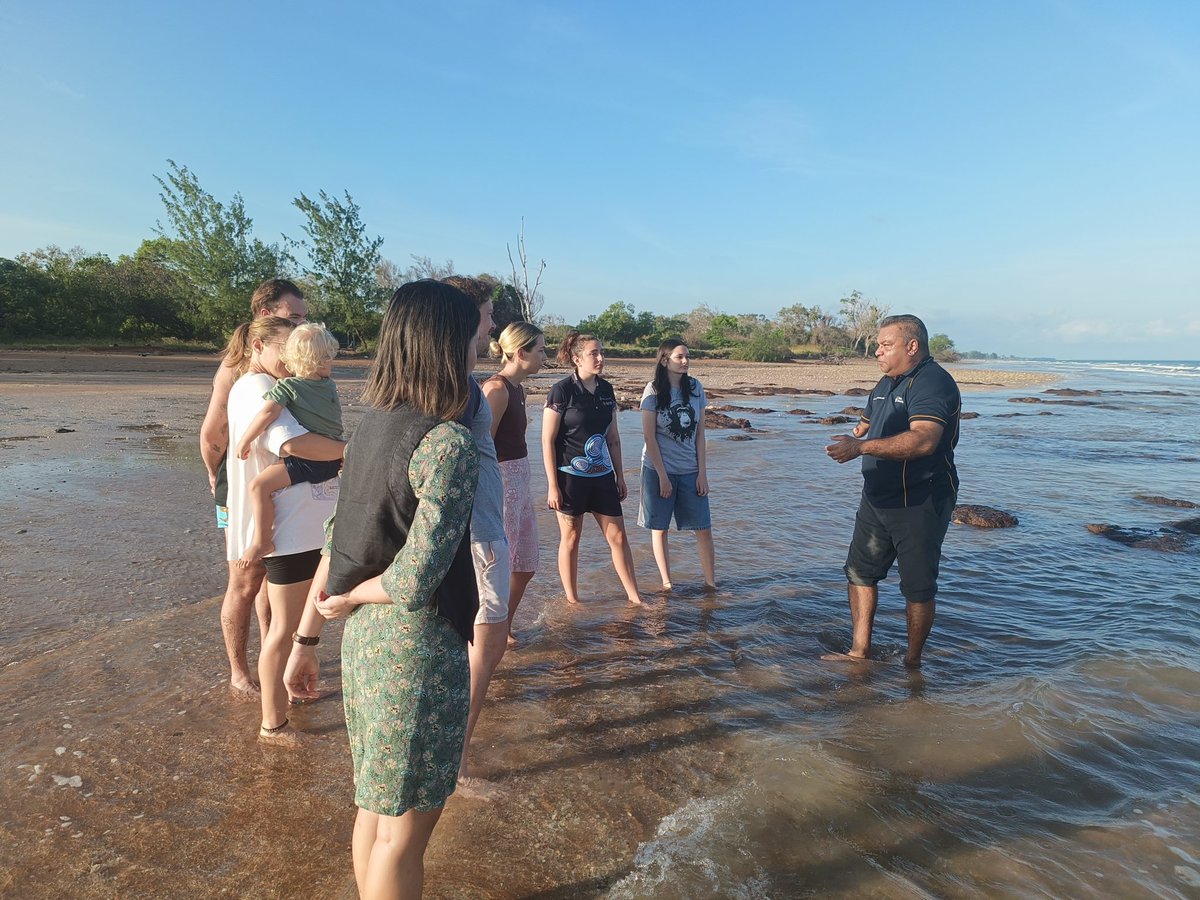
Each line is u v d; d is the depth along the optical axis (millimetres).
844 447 3955
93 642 4035
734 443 13836
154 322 48375
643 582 5562
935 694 3773
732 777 2977
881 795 2838
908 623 4125
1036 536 7012
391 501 1850
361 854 2018
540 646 4328
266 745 3129
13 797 2684
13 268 44156
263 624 3830
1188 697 3721
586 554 6301
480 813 2709
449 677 1926
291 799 2754
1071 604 5168
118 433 12195
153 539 6051
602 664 4098
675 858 2463
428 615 1898
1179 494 9219
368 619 1933
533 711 3537
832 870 2414
